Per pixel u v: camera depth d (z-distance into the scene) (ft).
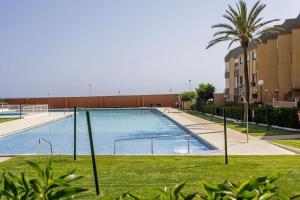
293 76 110.52
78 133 88.43
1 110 148.77
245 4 103.19
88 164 37.29
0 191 7.38
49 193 7.47
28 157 42.19
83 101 217.97
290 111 76.23
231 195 6.72
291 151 45.80
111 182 29.14
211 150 50.14
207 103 165.48
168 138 72.49
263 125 86.63
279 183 27.68
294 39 110.32
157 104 216.33
